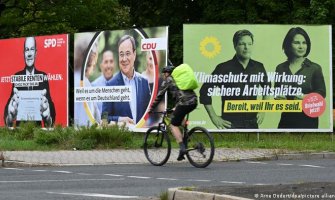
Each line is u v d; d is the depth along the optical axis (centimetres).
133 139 3622
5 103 4369
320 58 3806
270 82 3788
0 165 2800
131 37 3888
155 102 2655
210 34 3788
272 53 3794
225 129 3781
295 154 3117
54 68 4166
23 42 4297
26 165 2784
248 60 3791
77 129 3534
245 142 3612
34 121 4228
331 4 5794
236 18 6216
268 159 3036
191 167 2633
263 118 3781
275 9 6134
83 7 6962
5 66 4369
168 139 2684
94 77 4006
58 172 2508
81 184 2092
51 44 4184
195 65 3784
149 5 7219
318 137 3975
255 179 2170
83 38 4050
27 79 4272
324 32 3806
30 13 7075
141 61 3850
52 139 3459
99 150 3322
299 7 5997
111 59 3947
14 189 1977
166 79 2636
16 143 3484
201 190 1692
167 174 2366
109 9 7175
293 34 3803
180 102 2559
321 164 2780
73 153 3162
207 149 2558
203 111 3781
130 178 2248
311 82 3800
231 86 3781
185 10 6831
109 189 1955
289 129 3791
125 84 3897
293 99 3791
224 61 3788
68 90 4125
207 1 6406
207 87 3784
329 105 3803
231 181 2116
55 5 6956
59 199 1733
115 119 3925
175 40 6344
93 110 4006
